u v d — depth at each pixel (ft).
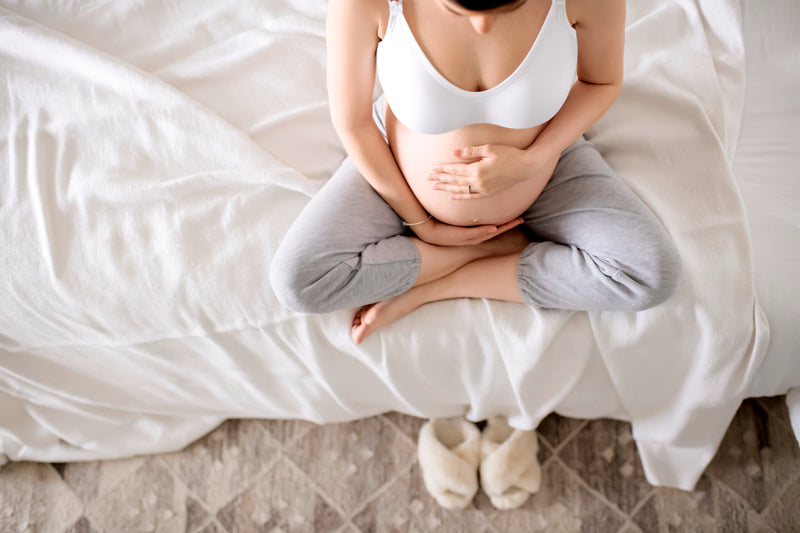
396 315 3.79
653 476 4.50
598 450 4.72
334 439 4.92
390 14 2.78
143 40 4.38
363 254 3.57
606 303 3.55
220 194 3.91
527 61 2.77
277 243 3.80
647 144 3.92
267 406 4.66
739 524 4.41
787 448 4.59
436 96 2.89
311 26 4.36
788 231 3.81
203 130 4.03
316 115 4.23
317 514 4.69
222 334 3.90
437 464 4.49
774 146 4.08
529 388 4.04
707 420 4.10
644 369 3.94
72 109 4.14
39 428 4.81
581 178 3.66
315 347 3.91
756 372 3.88
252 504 4.76
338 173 3.78
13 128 4.09
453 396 4.43
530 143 3.28
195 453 4.97
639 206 3.52
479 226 3.72
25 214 3.82
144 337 3.94
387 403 4.67
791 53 4.26
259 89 4.28
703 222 3.75
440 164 3.27
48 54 4.19
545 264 3.66
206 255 3.75
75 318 3.84
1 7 4.31
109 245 3.76
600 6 2.79
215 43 4.42
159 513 4.78
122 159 3.99
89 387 4.46
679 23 4.24
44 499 4.87
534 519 4.54
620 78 3.20
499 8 2.47
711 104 3.96
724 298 3.59
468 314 3.86
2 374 4.31
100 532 4.75
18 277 3.74
